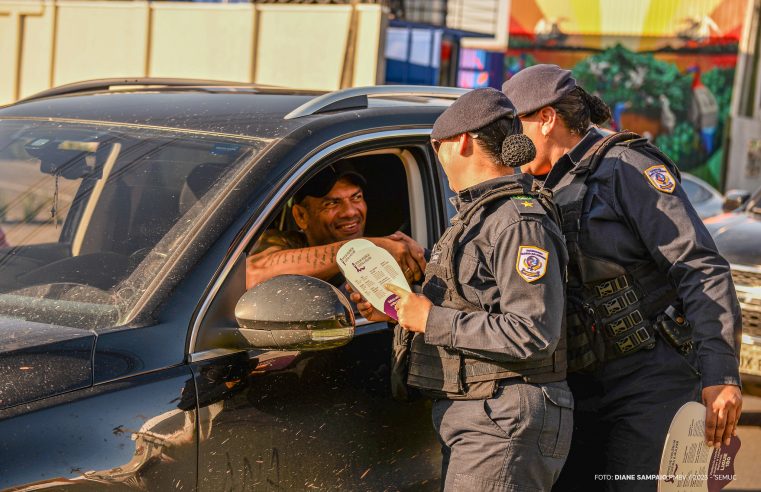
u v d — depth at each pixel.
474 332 2.37
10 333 2.20
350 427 2.67
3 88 15.33
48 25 14.96
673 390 2.83
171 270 2.39
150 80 3.69
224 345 2.38
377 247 2.54
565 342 2.56
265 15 13.18
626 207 2.78
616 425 2.89
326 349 2.41
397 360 2.62
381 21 12.29
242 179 2.55
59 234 2.69
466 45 24.41
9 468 1.95
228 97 3.13
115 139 2.88
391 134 2.93
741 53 22.30
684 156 22.97
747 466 5.11
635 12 23.03
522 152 2.44
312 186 3.04
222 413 2.32
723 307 2.68
